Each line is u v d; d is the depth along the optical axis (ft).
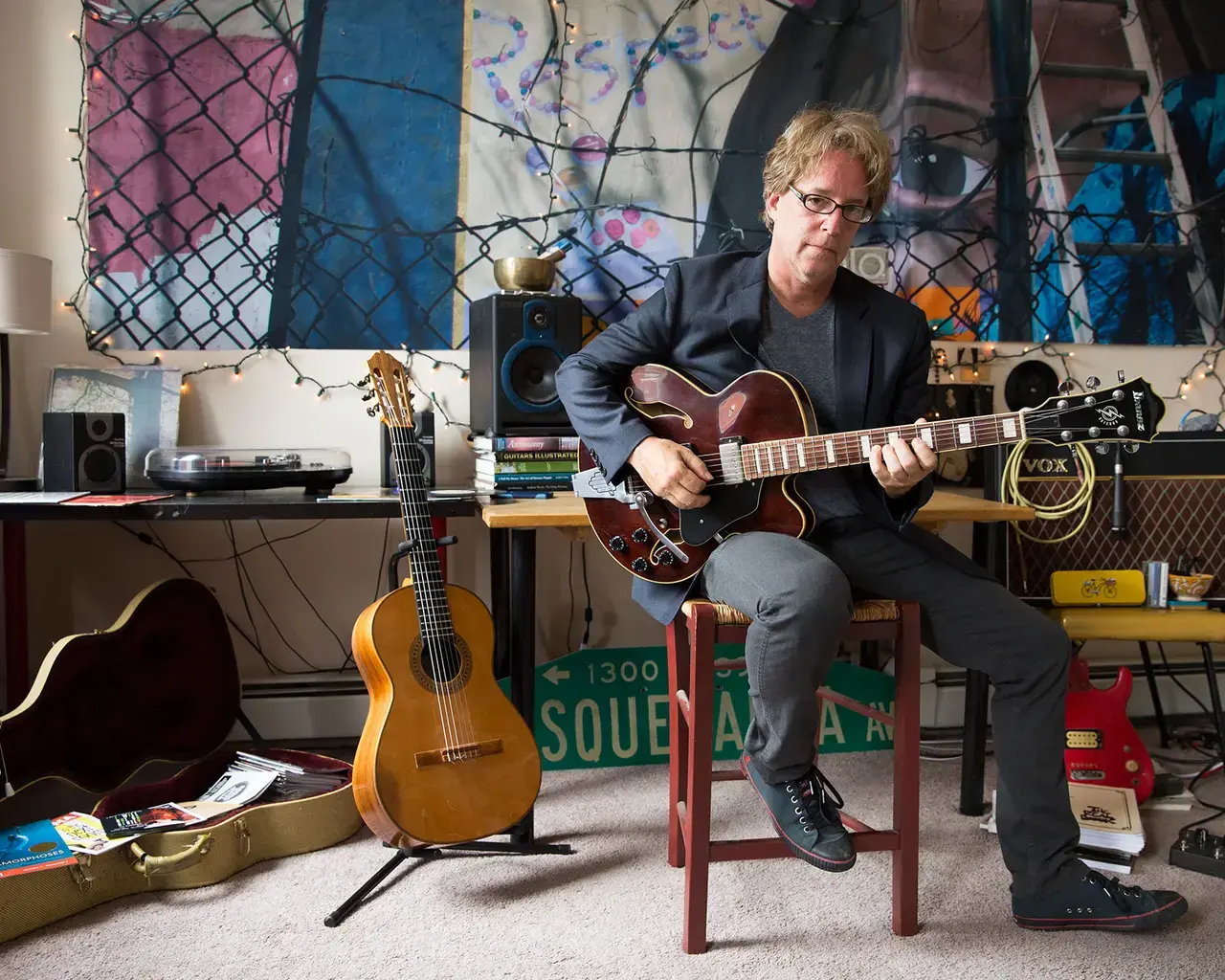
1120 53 9.65
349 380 9.00
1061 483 8.34
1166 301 9.84
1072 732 7.38
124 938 5.55
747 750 5.65
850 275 6.24
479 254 9.10
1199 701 9.82
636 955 5.41
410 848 6.17
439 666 6.23
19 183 8.52
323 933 5.62
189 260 8.75
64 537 8.79
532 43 9.06
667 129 9.23
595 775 8.24
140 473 8.46
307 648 9.19
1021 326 9.64
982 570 5.98
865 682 8.81
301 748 8.76
